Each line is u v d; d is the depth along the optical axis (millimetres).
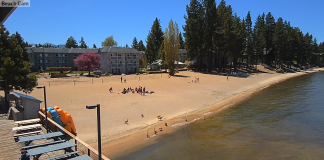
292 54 110500
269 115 26516
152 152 16156
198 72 79125
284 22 112438
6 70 20844
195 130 21016
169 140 18453
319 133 19938
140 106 29453
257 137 19156
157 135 19562
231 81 61188
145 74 71000
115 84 48438
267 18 101938
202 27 77062
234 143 17844
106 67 76938
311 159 14977
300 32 115250
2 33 22375
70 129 18078
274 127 21844
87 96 34562
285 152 16094
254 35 96688
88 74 65688
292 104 32656
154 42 105375
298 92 44062
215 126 22297
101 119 23109
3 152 11148
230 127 21953
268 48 104250
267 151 16281
